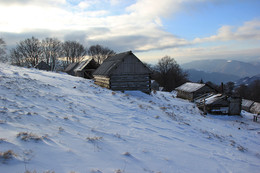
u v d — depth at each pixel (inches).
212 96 1127.6
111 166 187.6
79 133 268.2
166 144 292.7
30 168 152.6
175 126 426.6
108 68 860.6
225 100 1053.2
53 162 171.3
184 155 263.4
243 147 391.2
